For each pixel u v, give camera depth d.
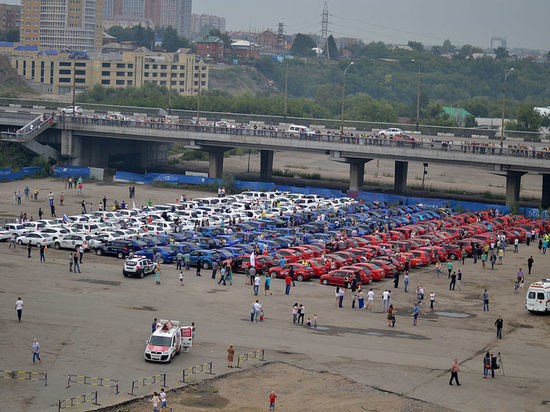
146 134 157.00
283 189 150.25
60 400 49.06
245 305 73.50
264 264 88.50
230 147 156.50
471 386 55.09
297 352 60.56
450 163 138.38
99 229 103.94
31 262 86.75
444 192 163.12
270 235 104.69
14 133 156.38
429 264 97.81
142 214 115.56
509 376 57.41
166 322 59.06
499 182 187.88
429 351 62.53
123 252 92.56
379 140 142.50
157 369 55.50
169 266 89.56
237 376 55.06
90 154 166.50
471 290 84.31
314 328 67.25
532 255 105.62
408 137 167.62
